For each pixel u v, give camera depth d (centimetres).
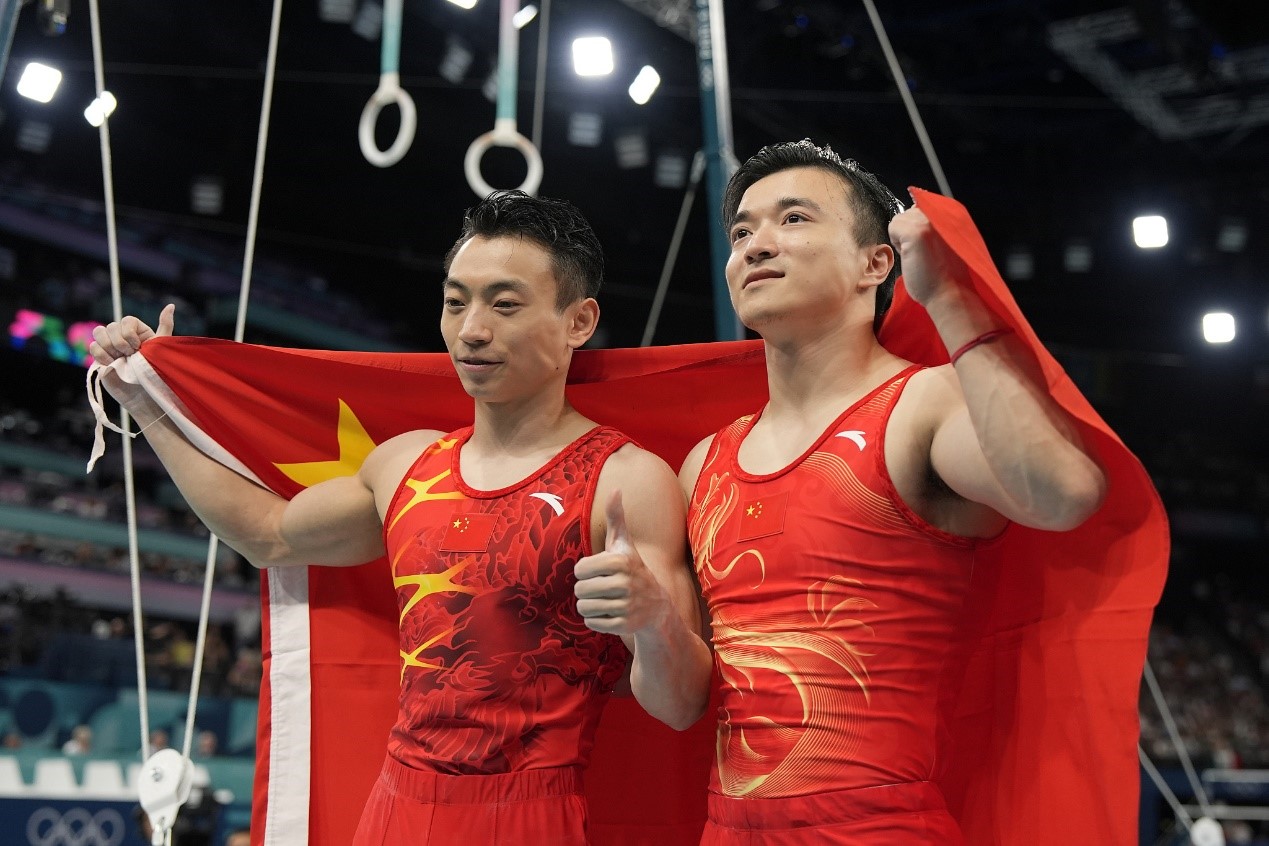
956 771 169
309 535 201
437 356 207
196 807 650
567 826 169
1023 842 160
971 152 1046
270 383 209
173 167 1024
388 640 210
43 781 723
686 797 198
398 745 176
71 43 834
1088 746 155
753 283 170
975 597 162
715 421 210
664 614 154
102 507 1113
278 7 254
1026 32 890
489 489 181
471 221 192
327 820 204
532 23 842
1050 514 139
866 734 151
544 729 171
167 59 884
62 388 1223
